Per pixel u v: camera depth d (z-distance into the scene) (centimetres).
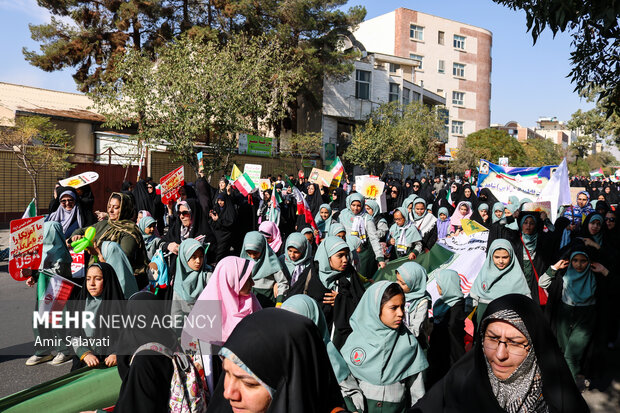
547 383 194
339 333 429
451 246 730
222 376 207
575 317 494
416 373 333
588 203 1070
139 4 2294
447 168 4153
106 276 378
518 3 482
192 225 770
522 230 623
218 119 1777
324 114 3209
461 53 5288
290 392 160
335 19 2848
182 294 428
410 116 3291
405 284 407
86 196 792
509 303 200
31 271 509
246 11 2438
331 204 1377
